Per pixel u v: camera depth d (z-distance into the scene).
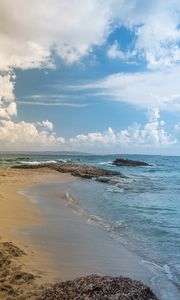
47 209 21.31
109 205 24.33
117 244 13.75
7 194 26.86
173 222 18.42
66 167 61.16
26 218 17.86
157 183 45.31
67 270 10.16
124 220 18.75
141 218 19.47
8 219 17.17
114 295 7.40
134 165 97.44
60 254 11.80
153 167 96.75
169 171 79.00
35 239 13.65
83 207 22.91
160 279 10.10
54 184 38.12
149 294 7.84
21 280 8.81
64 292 7.66
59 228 16.03
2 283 8.51
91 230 16.03
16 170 55.41
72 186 36.81
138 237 15.00
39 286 8.49
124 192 33.38
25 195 27.48
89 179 47.38
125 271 10.62
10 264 9.99
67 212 20.62
